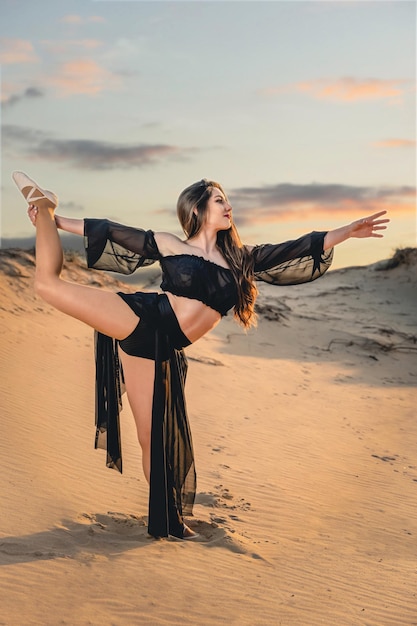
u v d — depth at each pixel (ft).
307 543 24.53
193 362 63.26
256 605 18.56
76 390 42.83
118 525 23.43
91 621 16.71
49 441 31.40
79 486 26.71
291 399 56.34
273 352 78.74
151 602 18.01
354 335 92.68
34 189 21.75
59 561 19.62
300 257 23.04
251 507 28.22
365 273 161.99
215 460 35.32
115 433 23.67
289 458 37.73
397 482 35.06
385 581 21.29
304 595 19.58
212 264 21.99
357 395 62.28
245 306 22.74
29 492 24.75
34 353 51.52
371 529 27.20
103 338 23.66
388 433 47.24
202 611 17.85
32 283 72.23
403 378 75.15
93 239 22.11
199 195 22.18
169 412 22.88
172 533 23.18
